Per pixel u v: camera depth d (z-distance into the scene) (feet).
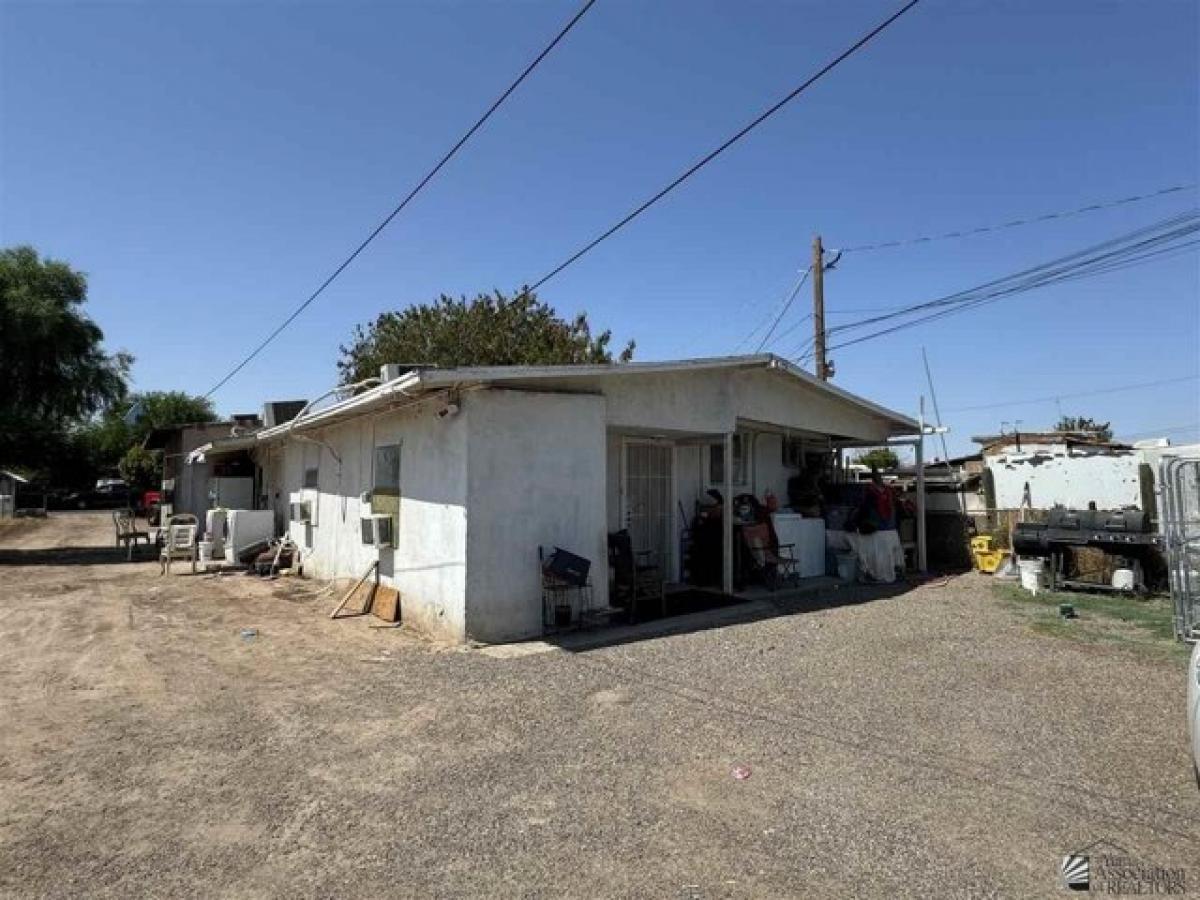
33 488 143.13
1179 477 26.43
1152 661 22.70
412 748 15.11
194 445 75.97
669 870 10.42
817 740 15.60
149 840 11.29
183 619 30.17
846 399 42.52
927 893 9.84
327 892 9.86
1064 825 11.80
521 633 25.66
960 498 52.03
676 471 38.60
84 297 69.41
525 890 9.91
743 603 32.83
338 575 37.78
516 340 71.97
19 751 15.05
